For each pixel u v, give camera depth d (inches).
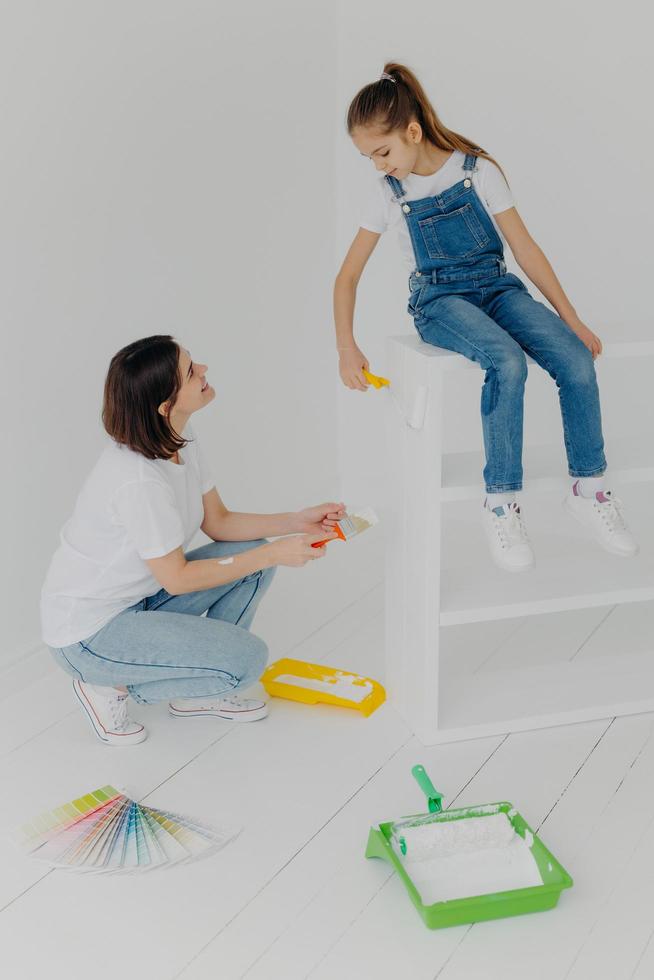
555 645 108.3
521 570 85.0
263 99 118.6
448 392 132.3
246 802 84.9
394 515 94.1
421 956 69.6
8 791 86.7
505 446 83.7
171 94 106.9
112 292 105.0
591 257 121.7
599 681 100.1
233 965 69.1
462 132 123.3
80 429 105.0
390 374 91.8
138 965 69.2
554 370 84.4
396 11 122.7
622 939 70.9
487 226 88.5
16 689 101.7
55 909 74.1
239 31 113.4
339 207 133.3
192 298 114.8
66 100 96.2
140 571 88.4
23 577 102.5
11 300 95.4
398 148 84.4
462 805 84.0
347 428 140.9
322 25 124.6
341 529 92.2
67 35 95.0
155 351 82.9
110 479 85.0
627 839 80.1
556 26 115.5
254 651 89.9
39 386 99.9
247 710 96.0
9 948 70.8
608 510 87.5
